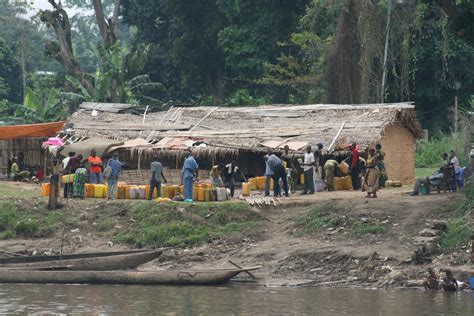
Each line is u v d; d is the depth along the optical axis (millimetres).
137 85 153250
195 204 79500
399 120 99125
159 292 61875
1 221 81188
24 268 68375
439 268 63500
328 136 94500
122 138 102875
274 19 155625
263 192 89250
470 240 65062
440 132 144375
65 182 85750
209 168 96750
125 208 80500
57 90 152125
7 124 151625
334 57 127688
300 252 68812
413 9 128375
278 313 53406
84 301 58312
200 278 64562
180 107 111438
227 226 76688
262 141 96125
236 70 161125
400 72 142000
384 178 94750
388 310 53969
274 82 148250
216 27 165250
